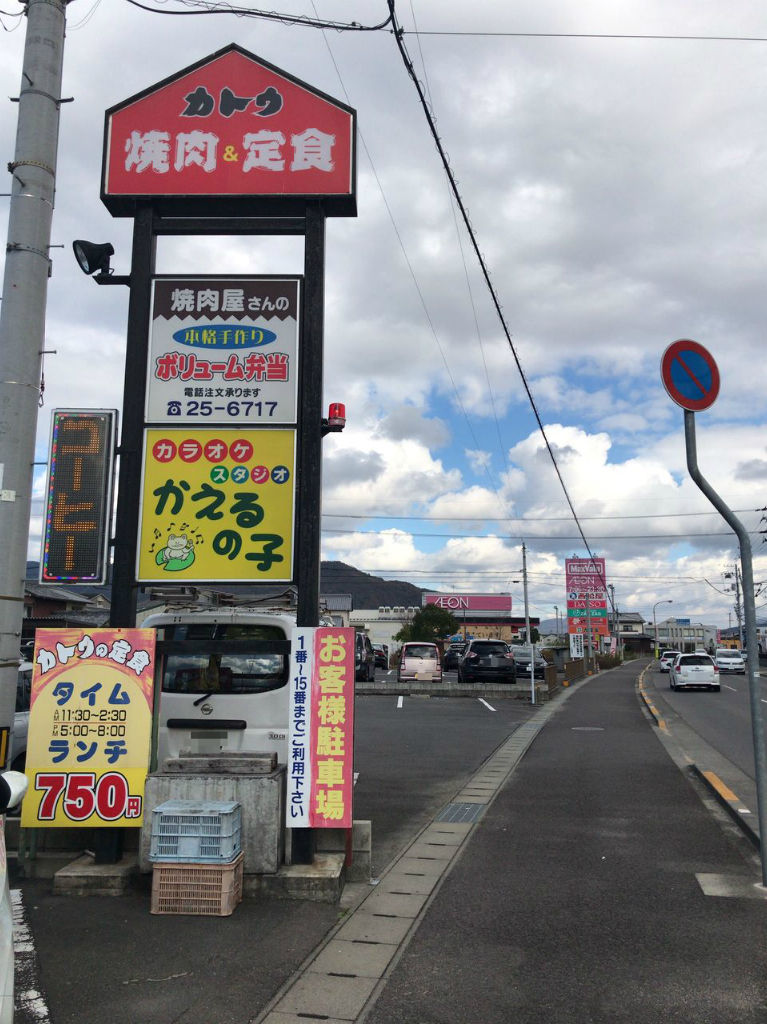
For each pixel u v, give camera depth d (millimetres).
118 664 5555
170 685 6652
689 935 4742
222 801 5289
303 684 5570
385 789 9586
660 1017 3727
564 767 11000
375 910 5160
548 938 4699
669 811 8188
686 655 30453
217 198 6289
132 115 6430
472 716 18156
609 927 4879
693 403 6125
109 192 6312
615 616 73250
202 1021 3637
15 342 5695
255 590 7961
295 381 6082
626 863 6289
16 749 8219
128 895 5289
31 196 5867
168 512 5961
